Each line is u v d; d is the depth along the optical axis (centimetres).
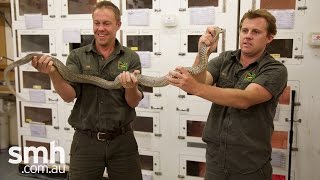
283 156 278
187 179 311
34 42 352
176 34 292
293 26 261
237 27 275
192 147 306
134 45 308
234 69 192
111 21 207
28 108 370
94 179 223
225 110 188
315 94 264
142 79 205
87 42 329
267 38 184
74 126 221
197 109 297
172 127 309
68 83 210
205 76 180
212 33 181
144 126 318
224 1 275
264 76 176
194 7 284
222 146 186
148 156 323
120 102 218
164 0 292
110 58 218
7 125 466
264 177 186
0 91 409
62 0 329
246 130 181
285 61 266
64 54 338
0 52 451
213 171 192
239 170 184
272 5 264
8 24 450
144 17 299
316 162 271
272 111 186
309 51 260
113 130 217
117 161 223
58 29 336
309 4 255
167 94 305
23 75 362
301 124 271
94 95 216
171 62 297
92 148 218
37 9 345
